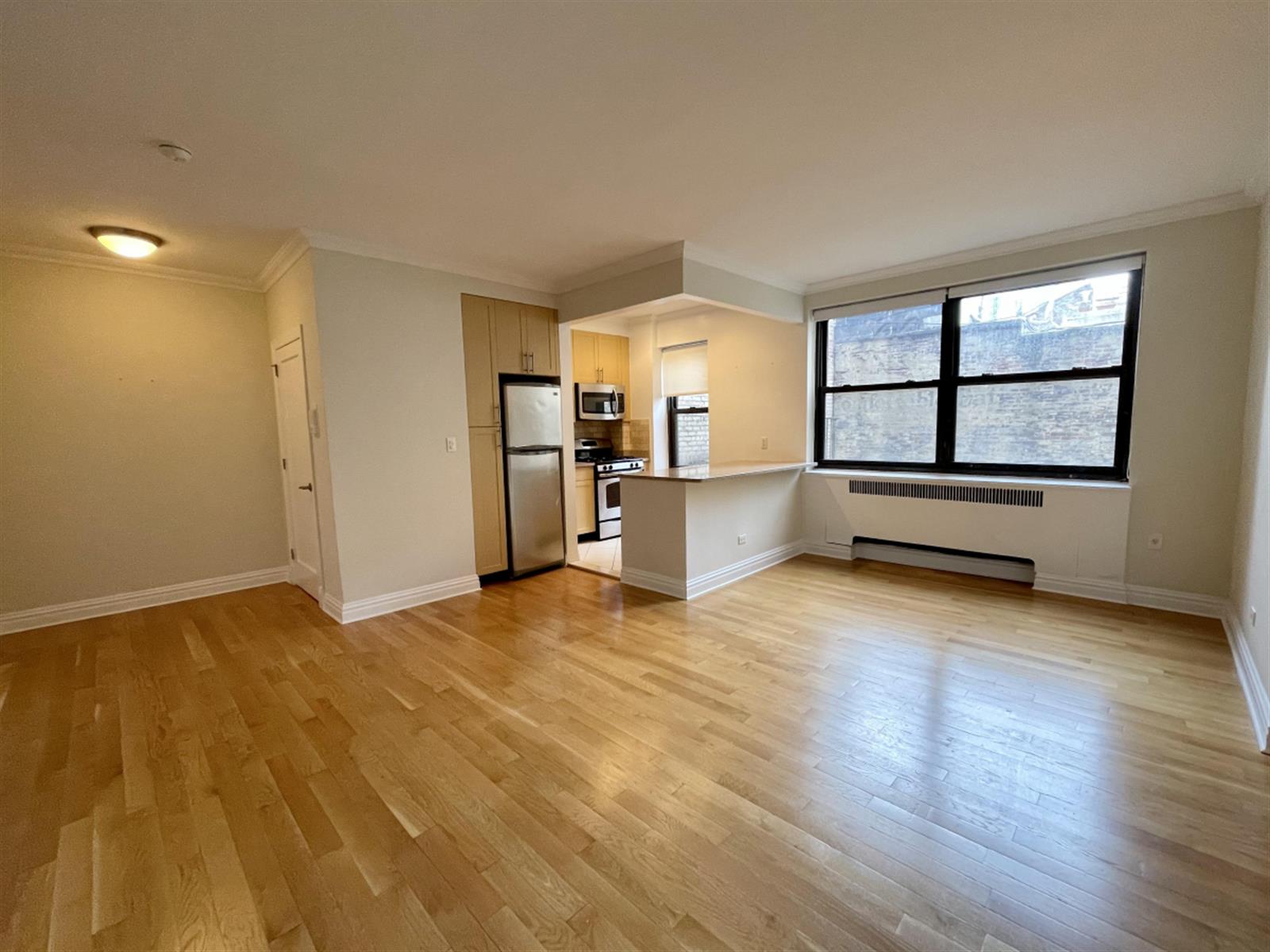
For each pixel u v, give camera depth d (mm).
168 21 1504
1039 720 2221
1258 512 2529
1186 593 3332
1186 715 2234
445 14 1519
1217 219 3074
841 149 2369
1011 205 3057
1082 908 1373
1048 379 3906
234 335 4293
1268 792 1771
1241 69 1828
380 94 1905
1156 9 1546
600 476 6168
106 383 3773
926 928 1328
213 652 3111
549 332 4715
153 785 1945
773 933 1325
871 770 1938
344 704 2486
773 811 1745
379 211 2963
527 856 1586
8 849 1653
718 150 2357
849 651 2926
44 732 2295
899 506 4496
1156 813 1689
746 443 5438
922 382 4488
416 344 3832
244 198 2738
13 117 1974
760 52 1726
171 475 4043
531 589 4270
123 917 1410
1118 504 3502
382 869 1552
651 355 6316
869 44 1697
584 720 2312
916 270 4195
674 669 2771
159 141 2172
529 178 2586
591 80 1854
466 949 1305
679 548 3932
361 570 3617
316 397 3518
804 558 4957
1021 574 4078
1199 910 1357
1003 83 1911
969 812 1720
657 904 1414
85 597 3723
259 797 1869
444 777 1958
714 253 3828
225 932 1361
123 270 3811
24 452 3504
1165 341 3281
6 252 3398
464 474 4164
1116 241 3377
